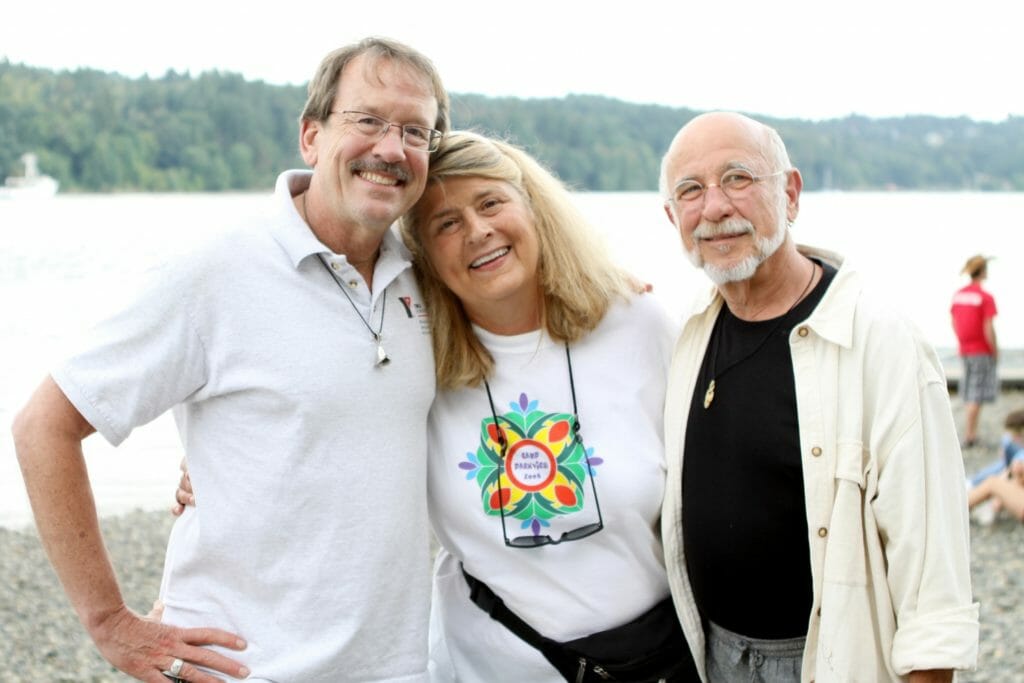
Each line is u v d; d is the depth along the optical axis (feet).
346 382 7.95
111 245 132.26
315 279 8.07
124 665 7.87
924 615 7.43
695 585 8.68
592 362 9.30
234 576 7.99
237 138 264.72
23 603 22.04
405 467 8.28
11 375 53.83
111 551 25.35
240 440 7.92
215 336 7.82
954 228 191.11
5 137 249.34
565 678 8.93
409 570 8.29
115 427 7.53
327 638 7.91
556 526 8.94
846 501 7.67
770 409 8.08
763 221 8.10
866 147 345.10
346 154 8.02
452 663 9.62
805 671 7.91
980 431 39.60
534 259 8.98
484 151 8.93
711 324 8.78
